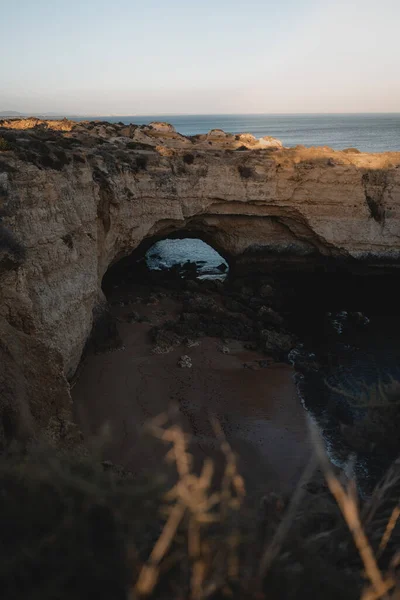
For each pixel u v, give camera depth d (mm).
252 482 19375
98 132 51438
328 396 27734
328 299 45125
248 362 31344
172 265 55375
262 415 25234
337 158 45875
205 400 26250
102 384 26422
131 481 6898
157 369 28984
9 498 5254
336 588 5277
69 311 25016
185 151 44000
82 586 4660
